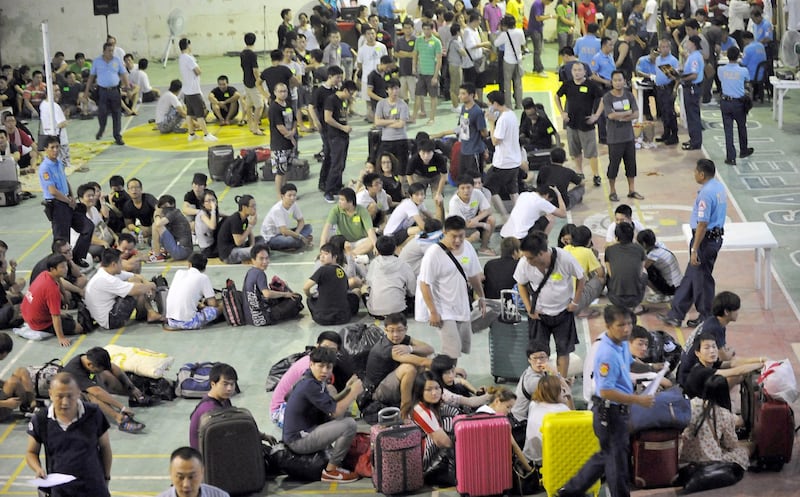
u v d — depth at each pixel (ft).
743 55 87.66
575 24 110.93
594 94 64.85
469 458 34.32
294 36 92.02
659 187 65.62
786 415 34.68
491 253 55.31
